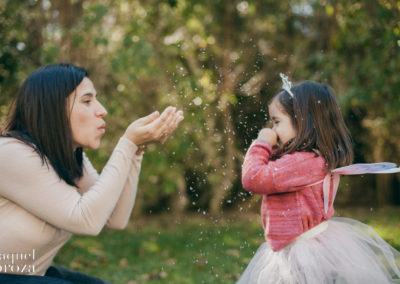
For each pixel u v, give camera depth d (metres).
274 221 1.67
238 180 5.04
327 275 1.53
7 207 1.46
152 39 4.77
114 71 4.05
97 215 1.45
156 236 4.93
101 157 4.28
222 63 5.00
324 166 1.67
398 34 3.71
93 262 3.84
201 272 3.37
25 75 4.18
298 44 5.08
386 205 6.97
